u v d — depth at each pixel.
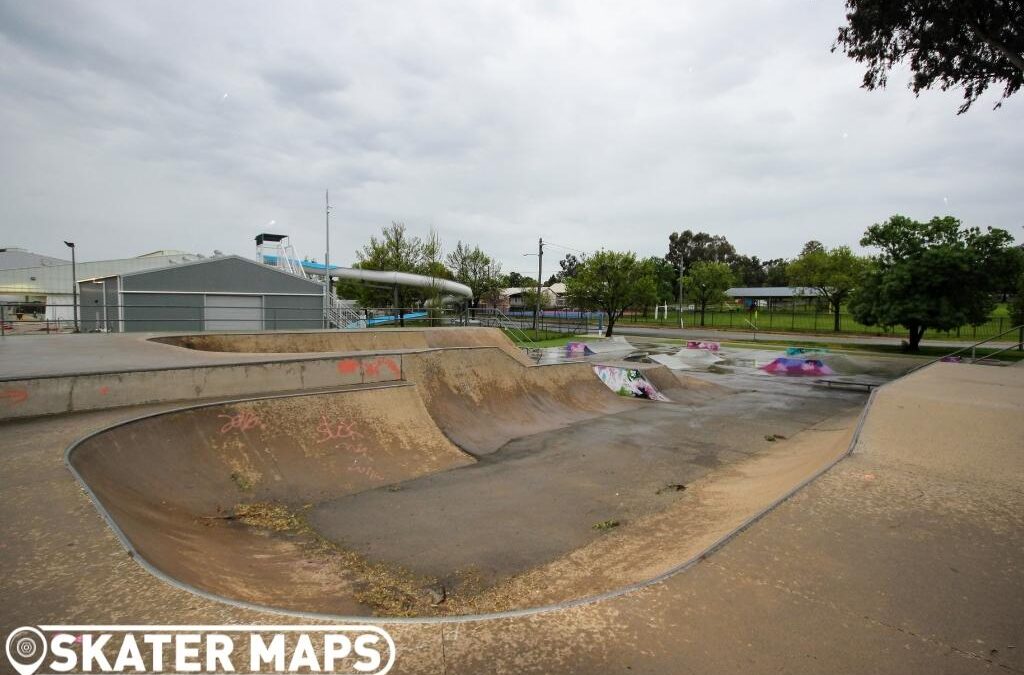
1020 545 4.24
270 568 4.69
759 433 11.35
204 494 6.17
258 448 7.23
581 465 8.78
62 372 7.18
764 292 74.19
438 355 11.64
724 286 50.34
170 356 9.73
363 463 7.87
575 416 12.85
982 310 24.44
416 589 4.60
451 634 2.96
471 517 6.39
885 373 20.67
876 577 3.75
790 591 3.54
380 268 33.66
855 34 11.91
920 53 11.66
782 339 34.16
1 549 3.46
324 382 9.59
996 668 2.82
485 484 7.70
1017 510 4.91
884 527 4.56
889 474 5.89
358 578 4.75
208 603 3.03
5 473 4.70
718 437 10.95
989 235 23.66
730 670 2.75
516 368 13.35
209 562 4.32
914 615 3.30
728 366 23.09
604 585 4.37
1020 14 9.93
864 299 27.36
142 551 3.74
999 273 23.45
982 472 5.90
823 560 3.98
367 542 5.61
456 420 10.51
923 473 5.92
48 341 12.29
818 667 2.80
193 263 19.98
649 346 31.27
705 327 45.72
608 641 2.96
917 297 24.83
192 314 20.05
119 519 4.33
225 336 14.60
